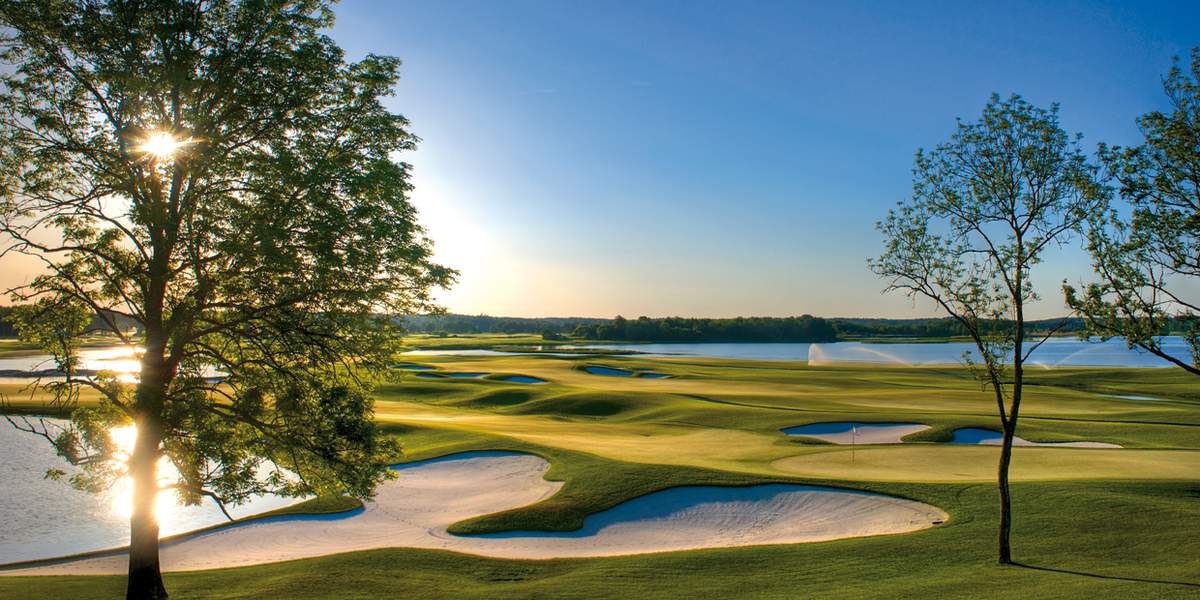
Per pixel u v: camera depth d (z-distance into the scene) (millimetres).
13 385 62344
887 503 24094
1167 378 86125
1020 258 16938
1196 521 19656
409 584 17391
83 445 15516
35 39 14797
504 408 59156
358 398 17062
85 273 16234
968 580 15461
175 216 15523
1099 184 15930
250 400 16469
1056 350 175250
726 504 25422
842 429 43531
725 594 15461
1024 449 34594
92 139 15375
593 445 35688
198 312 15898
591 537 23062
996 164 17234
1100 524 19906
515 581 18000
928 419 44062
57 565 21016
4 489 30203
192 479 15812
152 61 15422
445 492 29234
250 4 15633
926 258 18188
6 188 14914
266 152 16453
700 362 111312
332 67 16844
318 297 16000
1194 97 14086
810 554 18828
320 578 17875
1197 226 13906
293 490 17844
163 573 19266
